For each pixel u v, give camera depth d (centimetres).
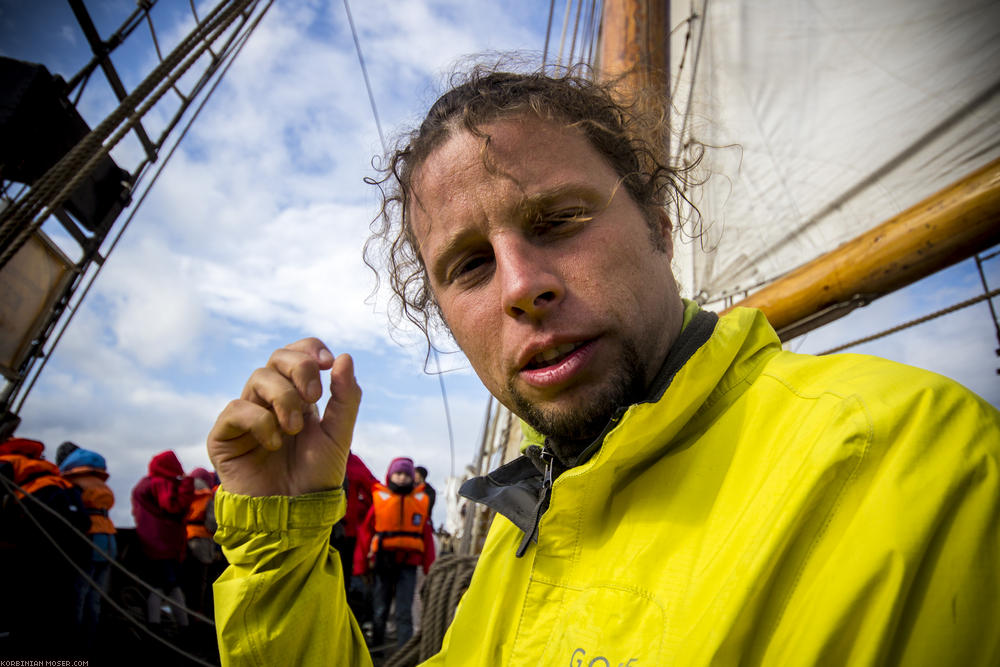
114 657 523
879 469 54
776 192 348
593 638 63
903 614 49
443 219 83
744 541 57
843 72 331
